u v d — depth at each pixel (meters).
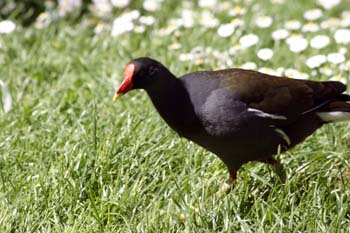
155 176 10.59
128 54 14.33
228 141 9.95
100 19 16.47
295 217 9.69
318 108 10.32
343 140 11.38
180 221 9.77
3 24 14.76
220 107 9.80
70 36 15.48
